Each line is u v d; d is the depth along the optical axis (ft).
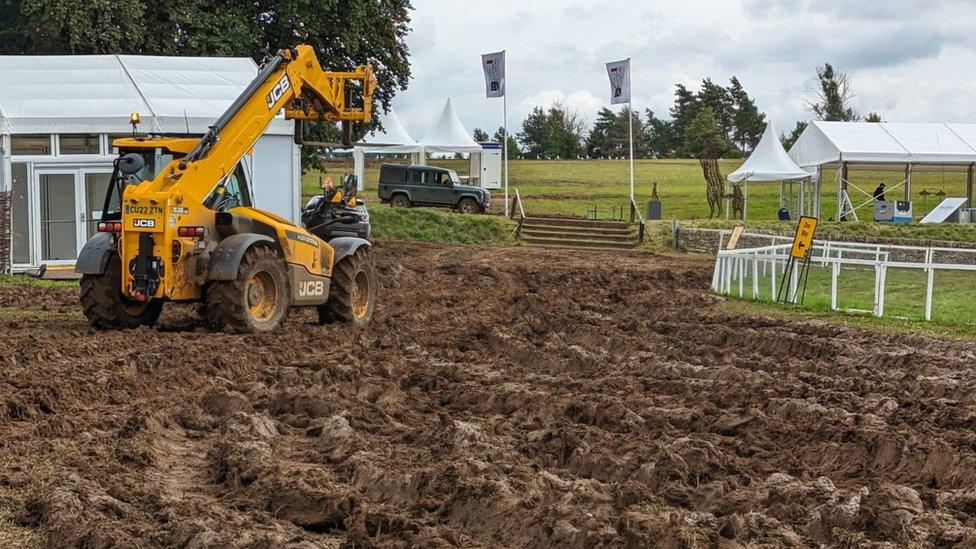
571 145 362.74
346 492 26.99
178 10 128.47
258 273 53.72
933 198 196.34
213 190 54.03
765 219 166.20
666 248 136.26
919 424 36.09
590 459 30.83
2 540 24.13
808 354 54.19
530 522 25.07
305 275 56.65
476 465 28.94
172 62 106.32
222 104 99.14
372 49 149.38
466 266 105.70
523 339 56.08
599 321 65.31
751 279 93.45
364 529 24.43
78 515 24.84
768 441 34.09
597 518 25.03
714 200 164.04
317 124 144.25
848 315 68.69
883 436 32.83
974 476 30.19
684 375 46.50
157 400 38.88
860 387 43.27
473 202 158.61
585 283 95.86
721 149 350.84
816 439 34.32
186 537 23.75
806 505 27.07
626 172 263.49
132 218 51.70
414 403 39.70
